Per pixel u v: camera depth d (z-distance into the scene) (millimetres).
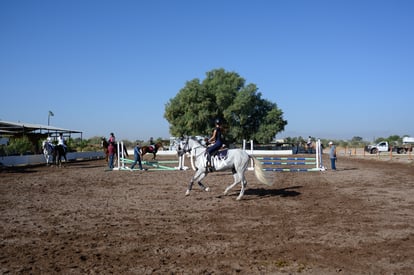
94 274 5707
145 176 20781
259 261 6266
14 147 32469
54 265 6105
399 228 8484
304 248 6992
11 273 5742
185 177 20156
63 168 27469
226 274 5688
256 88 58344
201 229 8492
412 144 59312
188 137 13773
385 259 6367
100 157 47438
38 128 39812
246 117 58500
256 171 12578
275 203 11812
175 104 62531
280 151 51188
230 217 9758
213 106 60156
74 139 52188
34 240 7617
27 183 17531
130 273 5742
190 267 5992
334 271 5816
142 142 73000
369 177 19906
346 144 88938
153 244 7293
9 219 9586
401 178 19312
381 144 58312
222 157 12539
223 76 62625
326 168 26438
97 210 10781
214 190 14797
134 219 9562
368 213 10156
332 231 8242
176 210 10734
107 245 7242
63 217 9828
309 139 56438
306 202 11977
